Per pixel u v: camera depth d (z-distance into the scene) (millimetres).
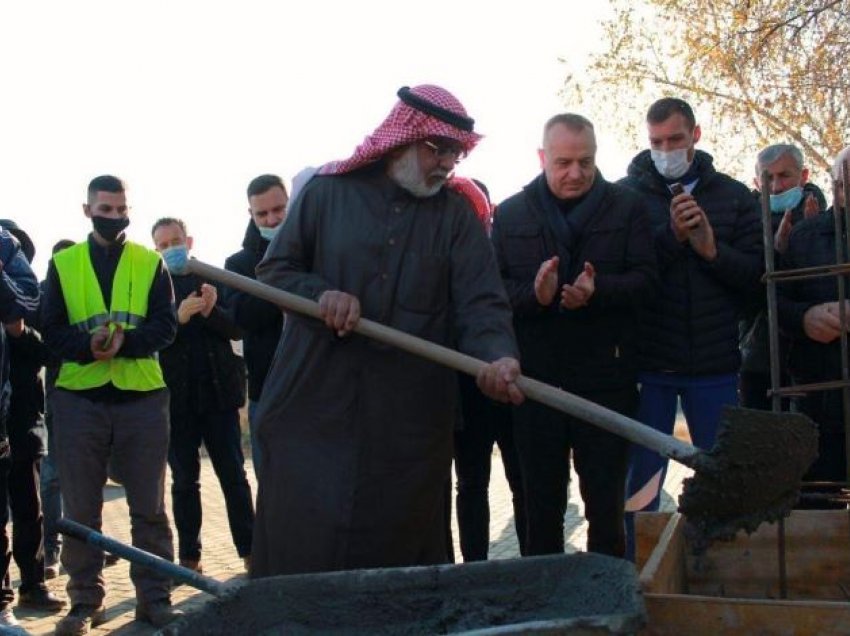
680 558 3873
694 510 3217
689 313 4938
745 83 17609
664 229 4938
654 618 3002
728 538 3203
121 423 5582
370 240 3709
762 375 5668
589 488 4535
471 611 3020
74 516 5559
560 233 4633
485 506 5383
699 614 2975
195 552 6945
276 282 3764
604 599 2885
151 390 5668
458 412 4727
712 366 4930
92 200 5602
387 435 3699
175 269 3719
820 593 3959
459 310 3777
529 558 3078
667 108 5027
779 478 3176
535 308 4566
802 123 17219
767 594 3979
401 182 3711
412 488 3732
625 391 4578
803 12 16062
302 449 3729
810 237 4863
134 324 5562
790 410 5129
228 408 6863
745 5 17031
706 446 4977
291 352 3771
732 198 5078
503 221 4793
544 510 4633
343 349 3695
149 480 5648
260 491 3836
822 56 16375
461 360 3543
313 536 3686
